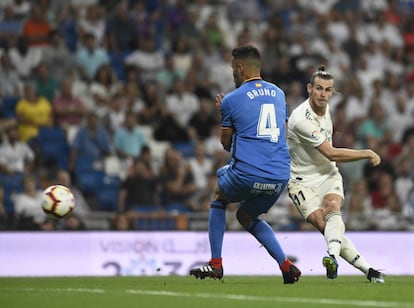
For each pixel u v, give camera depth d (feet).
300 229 189.37
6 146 202.59
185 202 201.98
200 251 175.42
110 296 89.35
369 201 213.05
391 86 255.50
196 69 243.60
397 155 231.71
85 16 250.57
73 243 170.40
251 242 173.88
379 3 293.02
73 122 222.89
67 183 192.65
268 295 89.10
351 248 114.62
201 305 78.84
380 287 100.42
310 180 116.47
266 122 107.14
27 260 168.04
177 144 225.35
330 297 86.38
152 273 172.35
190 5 273.54
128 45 250.57
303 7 285.02
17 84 229.45
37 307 79.46
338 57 265.75
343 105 235.81
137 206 199.00
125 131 218.18
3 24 244.22
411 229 195.31
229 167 108.47
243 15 273.33
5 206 193.36
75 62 236.84
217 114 234.38
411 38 284.82
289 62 252.42
